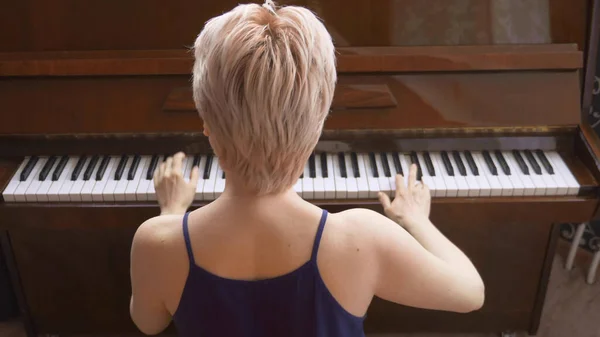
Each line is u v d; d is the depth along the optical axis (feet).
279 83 2.46
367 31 5.48
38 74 5.40
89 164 5.47
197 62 2.67
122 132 5.46
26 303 6.61
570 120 5.46
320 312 3.04
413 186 4.43
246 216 2.94
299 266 2.95
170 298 3.14
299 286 2.98
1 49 5.51
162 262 3.03
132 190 5.19
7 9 5.41
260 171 2.76
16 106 5.44
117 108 5.42
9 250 6.21
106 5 5.41
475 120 5.44
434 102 5.42
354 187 5.20
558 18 5.46
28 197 5.17
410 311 6.88
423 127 5.44
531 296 6.60
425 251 3.14
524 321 6.84
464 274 3.32
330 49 2.64
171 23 5.45
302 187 5.18
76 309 6.72
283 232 2.94
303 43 2.50
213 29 2.58
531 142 5.62
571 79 5.44
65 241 6.17
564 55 5.36
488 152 5.62
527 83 5.44
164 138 5.55
